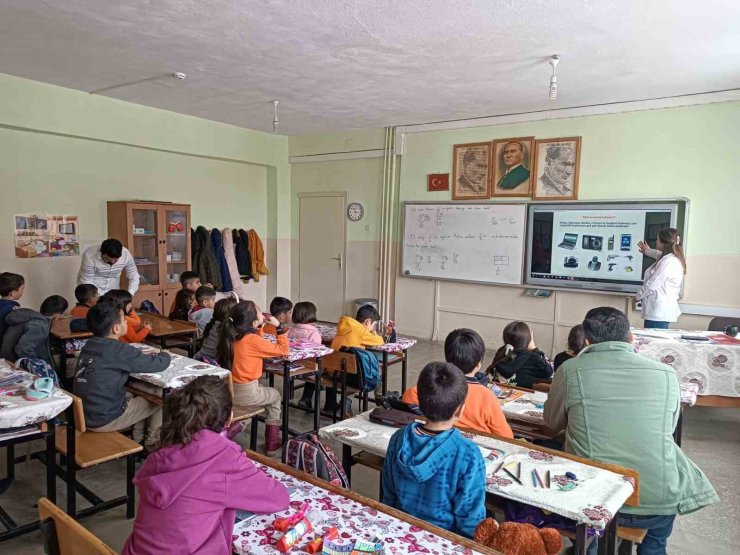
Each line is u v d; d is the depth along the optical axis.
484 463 1.60
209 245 7.08
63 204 5.77
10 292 3.86
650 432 1.88
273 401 3.36
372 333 4.02
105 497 2.83
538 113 5.84
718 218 4.98
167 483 1.35
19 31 3.77
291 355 3.38
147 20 3.53
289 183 8.11
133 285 5.45
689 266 5.14
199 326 4.45
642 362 1.95
